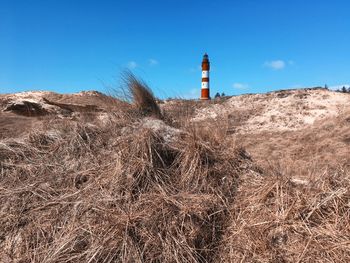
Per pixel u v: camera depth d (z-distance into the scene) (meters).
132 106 5.35
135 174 3.93
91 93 14.04
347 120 10.73
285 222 3.38
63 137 4.84
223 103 12.60
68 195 3.88
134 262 3.14
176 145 4.34
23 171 4.36
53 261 3.19
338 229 3.26
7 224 3.69
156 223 3.40
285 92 13.56
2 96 13.82
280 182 3.79
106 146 4.55
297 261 3.05
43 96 14.20
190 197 3.72
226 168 4.19
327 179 3.78
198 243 3.37
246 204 3.73
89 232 3.38
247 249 3.25
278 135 10.52
